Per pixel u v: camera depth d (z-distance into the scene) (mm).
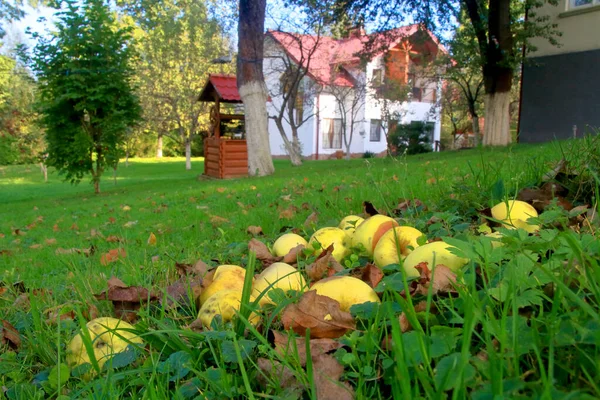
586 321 1033
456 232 2201
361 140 33531
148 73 28547
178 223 5188
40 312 2115
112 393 1219
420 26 17031
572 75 15672
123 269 2986
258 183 9305
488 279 1334
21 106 31141
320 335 1361
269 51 27500
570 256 1308
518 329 1054
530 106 17031
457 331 1074
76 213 8258
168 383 1284
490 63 15445
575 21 15414
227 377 1218
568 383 968
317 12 18016
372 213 3123
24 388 1455
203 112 29672
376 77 29969
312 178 8875
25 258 4234
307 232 3293
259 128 13477
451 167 7137
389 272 1881
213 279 2000
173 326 1656
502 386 866
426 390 897
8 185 24125
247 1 12867
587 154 2996
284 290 1761
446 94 30516
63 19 13906
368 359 1135
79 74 13711
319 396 1073
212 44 28109
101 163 14930
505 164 4824
